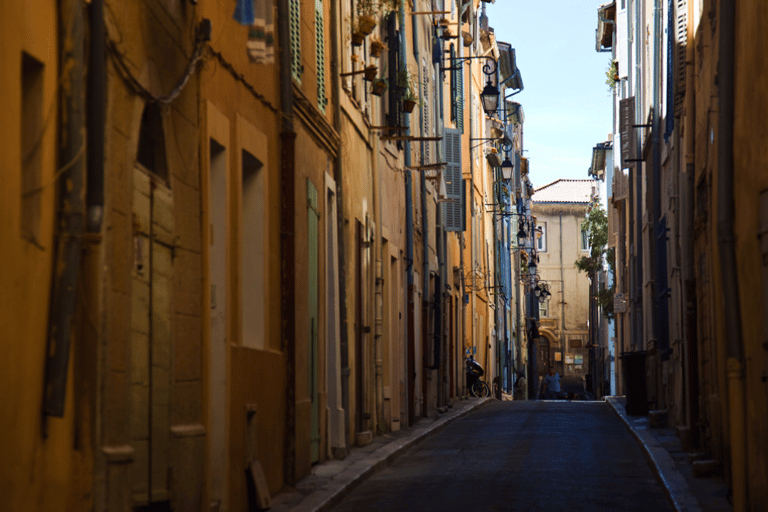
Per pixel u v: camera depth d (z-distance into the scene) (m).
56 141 5.99
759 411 8.81
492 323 47.06
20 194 5.54
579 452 15.85
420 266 25.02
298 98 12.74
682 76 15.76
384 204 20.05
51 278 5.92
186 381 8.45
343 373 15.46
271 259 11.49
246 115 10.60
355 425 16.89
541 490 11.53
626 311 36.12
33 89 5.84
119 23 6.96
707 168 12.50
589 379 73.56
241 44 10.40
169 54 8.12
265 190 11.20
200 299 8.88
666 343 19.73
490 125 47.28
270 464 11.15
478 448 17.06
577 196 82.12
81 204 6.09
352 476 12.75
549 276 81.25
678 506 10.03
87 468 6.30
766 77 8.40
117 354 6.79
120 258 6.89
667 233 19.33
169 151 8.11
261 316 11.03
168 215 8.05
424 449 17.58
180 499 8.07
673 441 16.28
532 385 67.50
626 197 33.03
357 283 17.41
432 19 28.02
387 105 20.69
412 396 22.34
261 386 10.86
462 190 29.36
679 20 15.78
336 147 15.27
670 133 17.78
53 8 6.00
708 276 12.60
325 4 15.06
